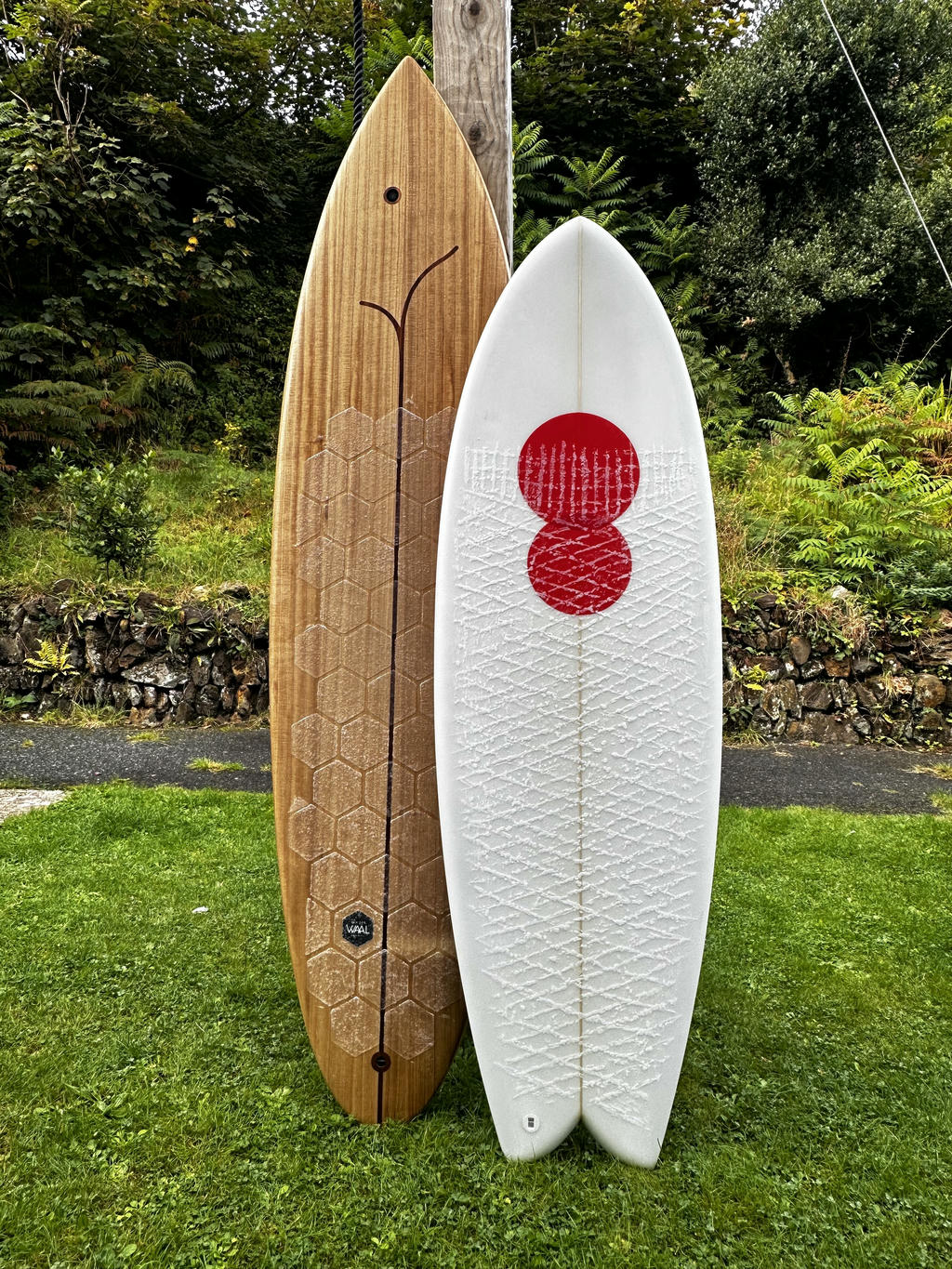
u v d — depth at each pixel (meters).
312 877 1.82
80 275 8.88
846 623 5.68
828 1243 1.48
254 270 10.75
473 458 1.68
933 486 6.67
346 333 1.86
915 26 10.00
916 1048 2.08
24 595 5.62
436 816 1.82
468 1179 1.61
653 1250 1.45
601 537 1.66
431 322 1.86
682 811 1.65
